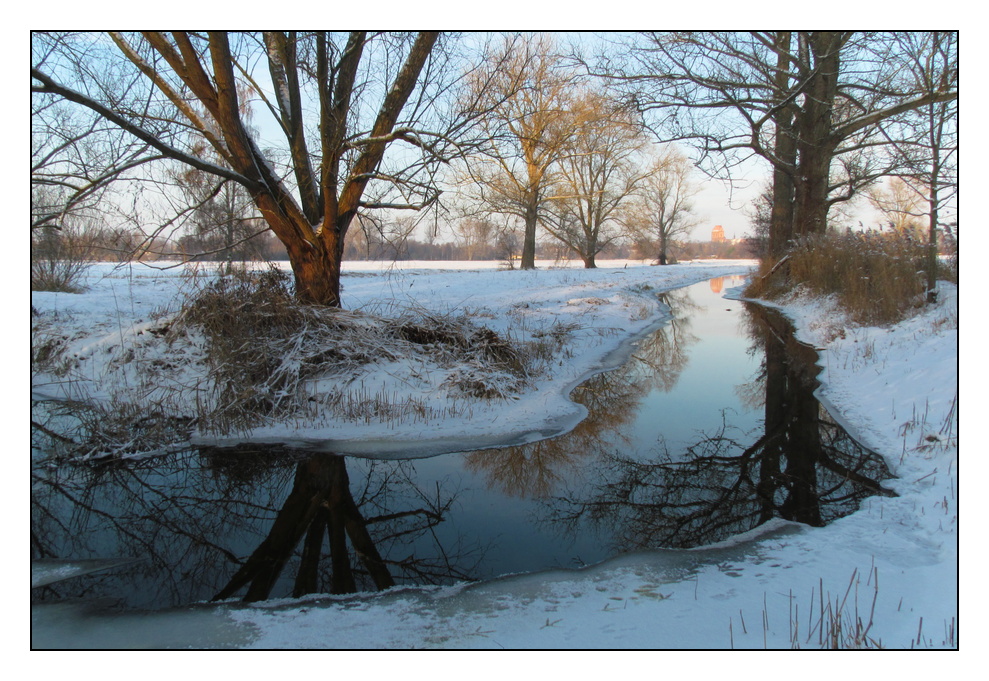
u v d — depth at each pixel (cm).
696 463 739
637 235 4550
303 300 1028
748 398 1004
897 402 823
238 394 848
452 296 2062
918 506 552
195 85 856
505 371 1012
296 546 564
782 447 779
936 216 1183
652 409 957
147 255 1022
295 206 992
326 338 959
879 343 1120
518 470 723
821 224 1928
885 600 402
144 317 1195
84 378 974
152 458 768
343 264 4759
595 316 1764
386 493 671
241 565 530
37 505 655
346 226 1066
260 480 709
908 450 688
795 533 534
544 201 3644
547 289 2369
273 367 902
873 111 1595
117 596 472
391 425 834
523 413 894
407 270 3694
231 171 901
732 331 1656
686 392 1054
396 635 396
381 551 548
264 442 795
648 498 645
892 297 1237
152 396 895
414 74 995
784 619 388
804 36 1720
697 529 569
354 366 942
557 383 1064
